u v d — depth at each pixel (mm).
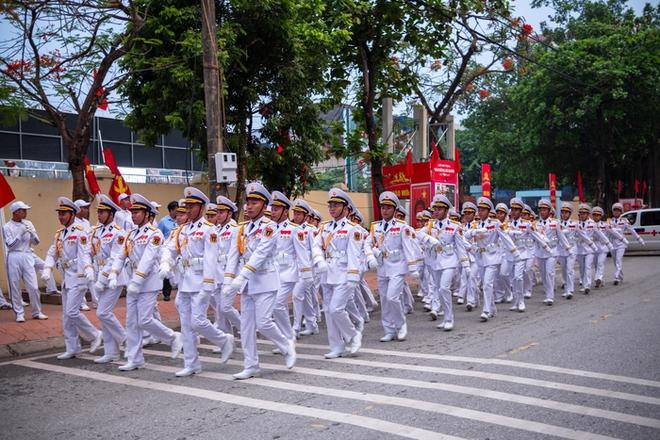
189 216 8539
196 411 6387
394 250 9961
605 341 9258
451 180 19250
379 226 10148
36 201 16047
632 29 29125
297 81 16391
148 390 7387
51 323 11750
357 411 6137
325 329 11844
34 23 13469
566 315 12031
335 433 5508
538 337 9812
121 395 7203
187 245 8352
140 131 16094
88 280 9445
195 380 7816
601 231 16594
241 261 8172
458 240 11133
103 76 14328
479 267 13336
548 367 7758
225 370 8383
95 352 9953
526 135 31281
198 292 8188
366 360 8617
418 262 9906
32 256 12219
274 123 16203
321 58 16812
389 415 5973
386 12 17422
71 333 9555
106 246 9422
